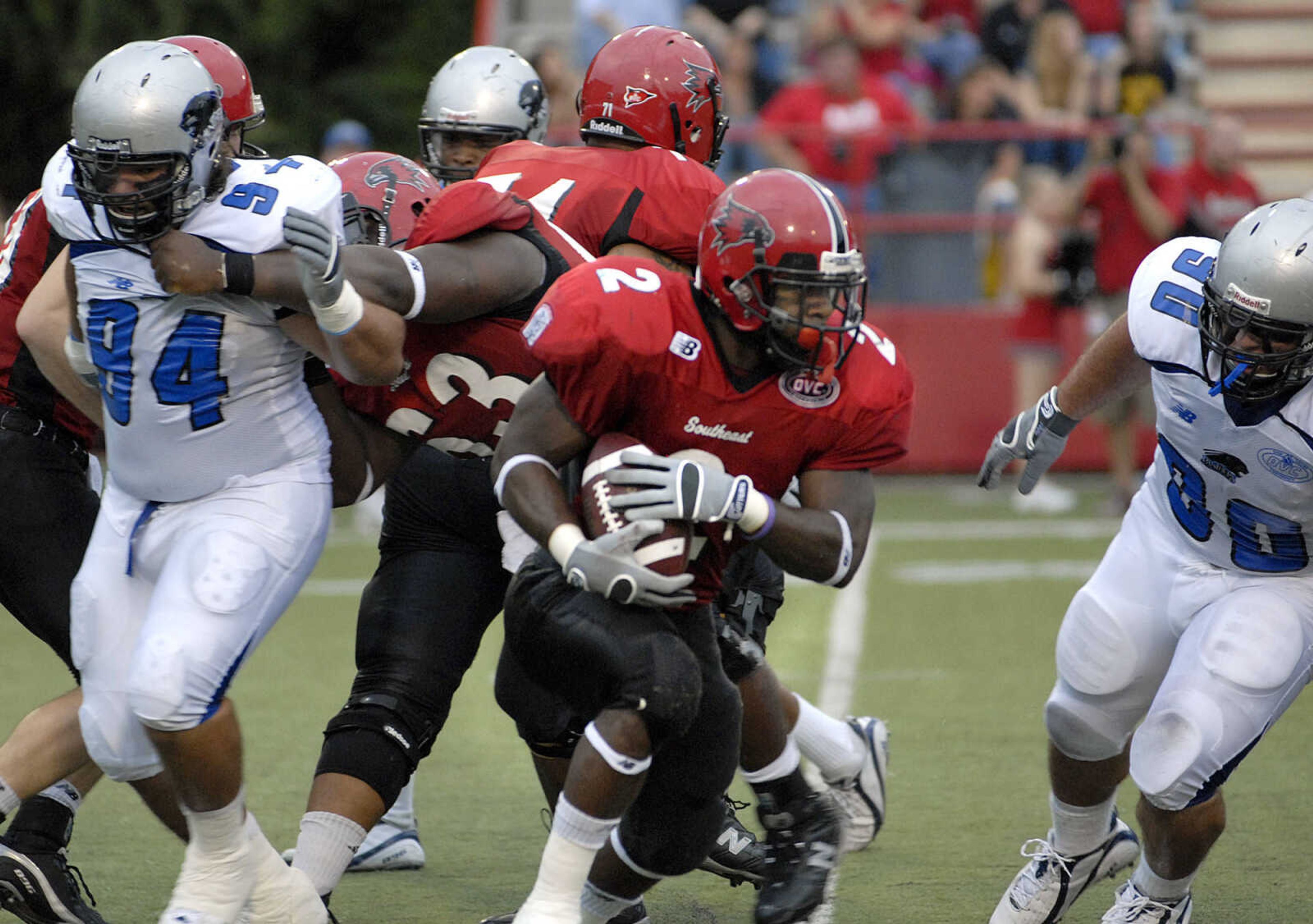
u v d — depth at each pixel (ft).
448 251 38.11
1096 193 111.65
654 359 34.06
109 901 43.42
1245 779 54.90
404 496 42.98
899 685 67.67
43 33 157.38
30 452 41.11
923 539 103.81
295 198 36.09
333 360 36.35
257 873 36.86
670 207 43.83
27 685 70.03
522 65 51.96
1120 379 41.04
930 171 125.39
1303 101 152.76
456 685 42.09
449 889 44.83
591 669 34.65
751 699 39.83
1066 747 40.16
